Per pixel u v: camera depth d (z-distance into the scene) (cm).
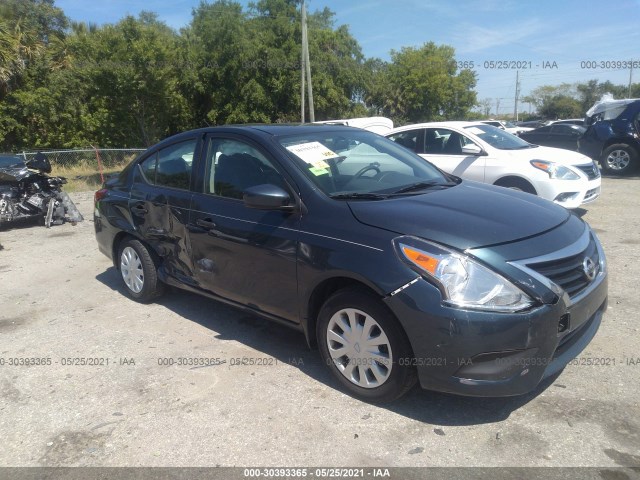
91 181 1638
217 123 2883
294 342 416
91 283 593
